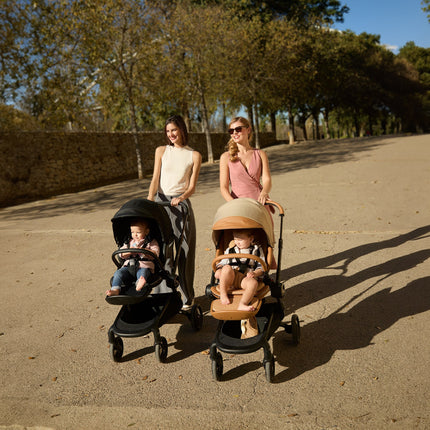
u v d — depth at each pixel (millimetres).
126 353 4090
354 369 3434
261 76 30891
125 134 25781
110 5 18109
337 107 57844
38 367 3924
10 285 6363
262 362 3664
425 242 6461
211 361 3514
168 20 22609
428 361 3441
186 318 4805
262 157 4473
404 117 64625
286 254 6602
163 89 22016
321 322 4320
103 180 23734
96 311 5133
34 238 9359
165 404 3189
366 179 13086
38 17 17359
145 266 3918
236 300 3395
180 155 4660
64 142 21406
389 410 2900
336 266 5867
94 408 3215
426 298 4570
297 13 37594
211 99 30672
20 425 3086
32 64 17391
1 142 18438
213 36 25734
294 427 2816
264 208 3908
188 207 4652
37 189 19766
